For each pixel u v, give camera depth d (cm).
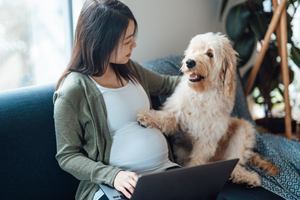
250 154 153
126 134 115
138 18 188
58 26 179
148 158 115
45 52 178
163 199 91
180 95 137
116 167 111
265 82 250
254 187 132
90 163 104
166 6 201
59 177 123
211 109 131
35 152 117
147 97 133
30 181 115
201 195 100
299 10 258
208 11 233
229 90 131
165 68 173
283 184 137
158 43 205
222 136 149
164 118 130
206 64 124
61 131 106
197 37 134
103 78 120
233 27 221
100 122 111
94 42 108
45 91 132
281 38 203
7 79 165
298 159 156
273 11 208
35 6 166
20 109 119
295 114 296
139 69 141
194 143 140
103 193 105
